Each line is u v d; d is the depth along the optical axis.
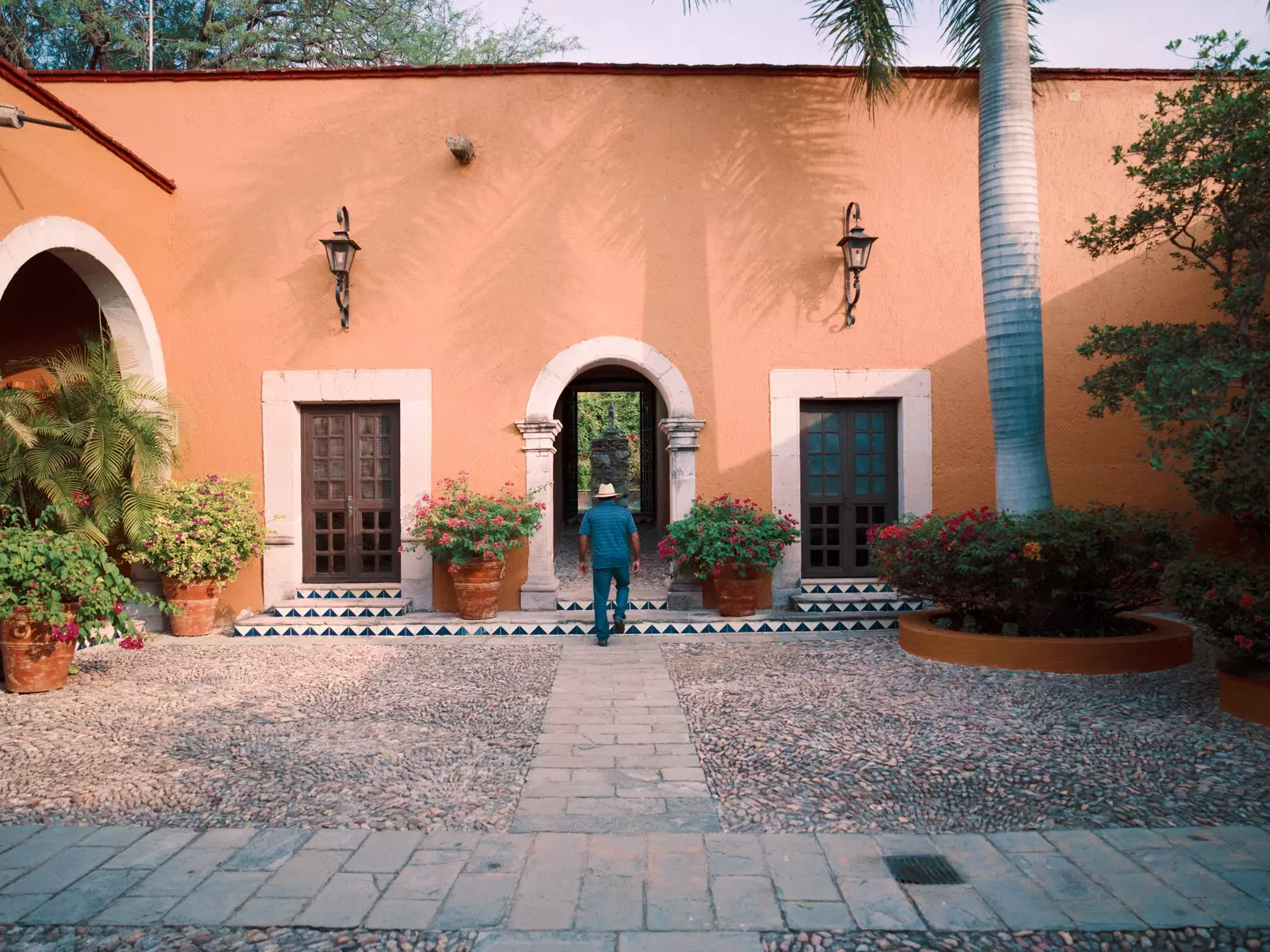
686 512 7.49
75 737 4.28
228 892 2.67
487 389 7.58
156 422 6.54
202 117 7.57
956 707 4.61
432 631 7.02
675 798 3.44
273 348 7.56
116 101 7.56
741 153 7.60
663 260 7.59
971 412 7.59
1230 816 3.16
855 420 7.79
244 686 5.37
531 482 7.54
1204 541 7.44
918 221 7.61
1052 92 7.60
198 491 7.12
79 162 6.20
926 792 3.47
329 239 7.33
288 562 7.54
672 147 7.60
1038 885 2.68
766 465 7.56
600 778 3.67
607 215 7.60
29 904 2.59
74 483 6.17
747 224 7.60
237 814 3.30
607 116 7.59
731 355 7.57
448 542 6.83
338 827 3.16
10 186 5.47
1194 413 4.36
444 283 7.60
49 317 7.35
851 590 7.52
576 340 7.59
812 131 7.61
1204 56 4.79
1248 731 4.05
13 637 5.16
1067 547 5.20
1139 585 5.47
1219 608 4.27
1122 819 3.17
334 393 7.57
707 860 2.88
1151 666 5.31
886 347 7.59
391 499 7.76
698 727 4.41
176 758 3.95
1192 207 5.19
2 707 4.86
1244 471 4.41
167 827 3.16
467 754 4.01
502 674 5.67
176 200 7.56
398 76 7.59
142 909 2.56
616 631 6.84
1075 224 7.58
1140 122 7.55
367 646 6.64
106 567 5.46
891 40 6.78
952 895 2.63
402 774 3.75
